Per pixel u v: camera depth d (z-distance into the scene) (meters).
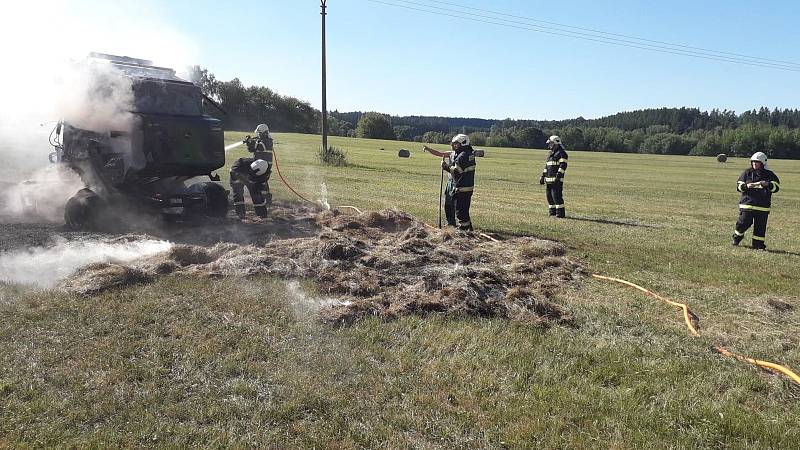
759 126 115.31
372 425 3.85
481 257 8.81
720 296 7.72
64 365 4.47
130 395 4.07
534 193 22.62
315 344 5.09
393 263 7.83
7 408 3.83
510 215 14.73
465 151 10.93
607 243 11.27
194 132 10.03
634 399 4.39
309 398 4.12
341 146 59.12
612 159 73.06
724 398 4.52
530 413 4.09
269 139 12.92
